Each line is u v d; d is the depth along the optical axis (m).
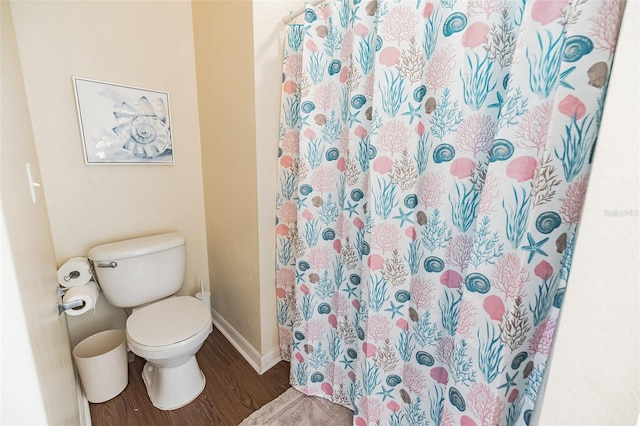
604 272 0.32
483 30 0.68
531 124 0.59
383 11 0.81
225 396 1.28
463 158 0.75
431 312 0.86
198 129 1.67
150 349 1.05
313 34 1.05
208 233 1.77
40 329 0.48
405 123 0.84
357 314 1.13
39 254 0.68
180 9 1.50
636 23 0.29
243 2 1.16
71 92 1.24
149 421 1.15
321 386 1.29
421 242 0.86
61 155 1.25
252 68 1.18
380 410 1.01
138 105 1.43
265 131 1.26
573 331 0.35
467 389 0.72
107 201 1.40
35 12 1.12
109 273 1.27
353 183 1.04
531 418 0.65
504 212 0.64
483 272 0.68
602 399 0.33
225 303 1.70
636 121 0.29
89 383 1.20
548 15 0.55
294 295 1.37
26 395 0.36
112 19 1.31
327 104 1.10
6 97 0.60
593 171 0.33
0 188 0.34
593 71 0.51
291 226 1.35
